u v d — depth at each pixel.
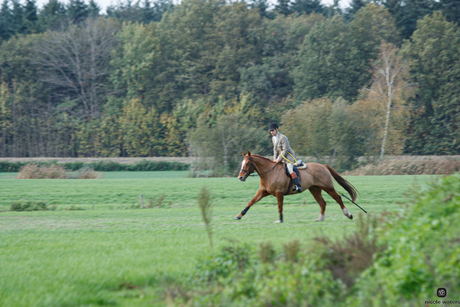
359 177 31.22
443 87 59.53
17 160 54.84
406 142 62.41
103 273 6.41
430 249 4.72
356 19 65.50
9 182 30.50
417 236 4.95
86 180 32.59
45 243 9.26
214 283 5.57
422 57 61.00
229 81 65.81
